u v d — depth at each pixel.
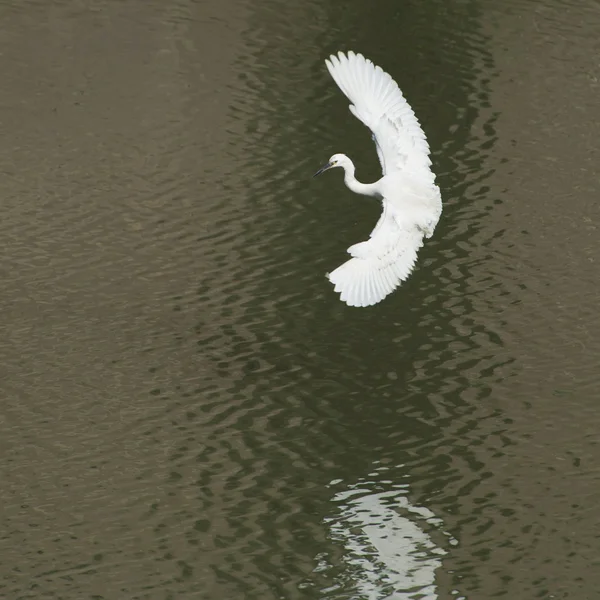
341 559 47.19
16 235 67.12
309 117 79.69
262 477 51.72
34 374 57.12
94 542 47.44
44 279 63.91
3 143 75.12
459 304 63.59
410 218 44.78
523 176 74.44
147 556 46.88
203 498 50.22
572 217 70.62
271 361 59.28
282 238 68.19
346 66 45.81
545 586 46.22
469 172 74.56
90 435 53.47
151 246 67.12
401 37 90.00
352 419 55.50
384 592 45.69
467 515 49.91
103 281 64.12
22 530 47.84
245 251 67.12
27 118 77.88
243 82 83.25
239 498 50.34
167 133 77.31
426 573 46.69
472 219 70.25
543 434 54.72
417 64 86.38
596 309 63.09
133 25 89.75
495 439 54.34
